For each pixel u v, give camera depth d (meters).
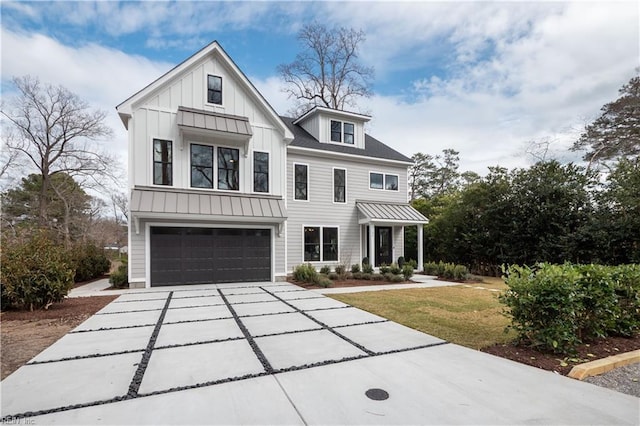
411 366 3.87
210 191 11.86
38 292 7.09
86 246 15.48
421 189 35.50
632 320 4.93
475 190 16.83
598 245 12.20
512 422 2.67
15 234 13.09
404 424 2.61
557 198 14.24
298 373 3.64
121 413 2.76
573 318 4.33
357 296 9.15
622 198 11.48
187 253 11.34
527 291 4.37
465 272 13.62
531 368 3.82
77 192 23.25
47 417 2.70
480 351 4.44
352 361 4.04
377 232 17.20
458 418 2.71
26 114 20.50
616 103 16.94
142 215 10.35
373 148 18.31
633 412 2.84
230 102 12.52
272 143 13.14
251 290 10.23
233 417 2.70
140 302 8.12
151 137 11.15
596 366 3.75
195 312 6.95
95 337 5.08
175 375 3.59
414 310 7.23
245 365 3.89
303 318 6.41
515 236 15.20
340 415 2.74
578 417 2.75
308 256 15.24
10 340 4.99
